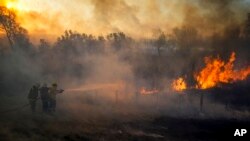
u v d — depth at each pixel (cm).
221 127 1798
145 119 1855
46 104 1711
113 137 1420
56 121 1572
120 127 1620
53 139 1270
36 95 1700
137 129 1623
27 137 1255
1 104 1841
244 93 2522
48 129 1394
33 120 1526
